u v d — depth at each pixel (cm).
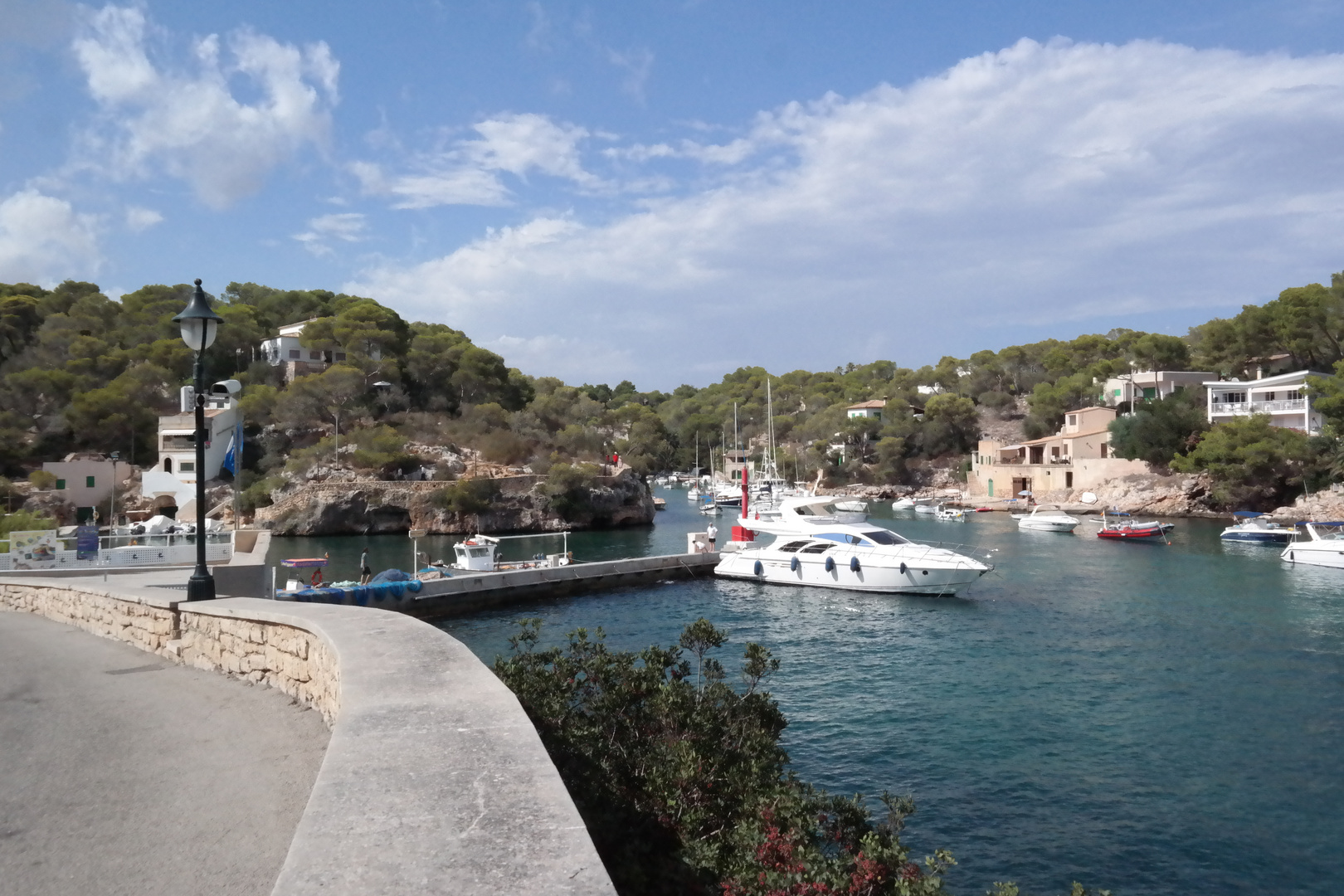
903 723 2064
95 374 8656
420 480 8469
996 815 1554
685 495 13388
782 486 10125
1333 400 6625
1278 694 2264
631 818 791
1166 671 2519
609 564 4303
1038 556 5316
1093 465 9094
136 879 488
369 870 267
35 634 1581
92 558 2753
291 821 579
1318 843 1440
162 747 757
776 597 3931
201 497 1288
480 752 393
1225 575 4397
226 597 1294
